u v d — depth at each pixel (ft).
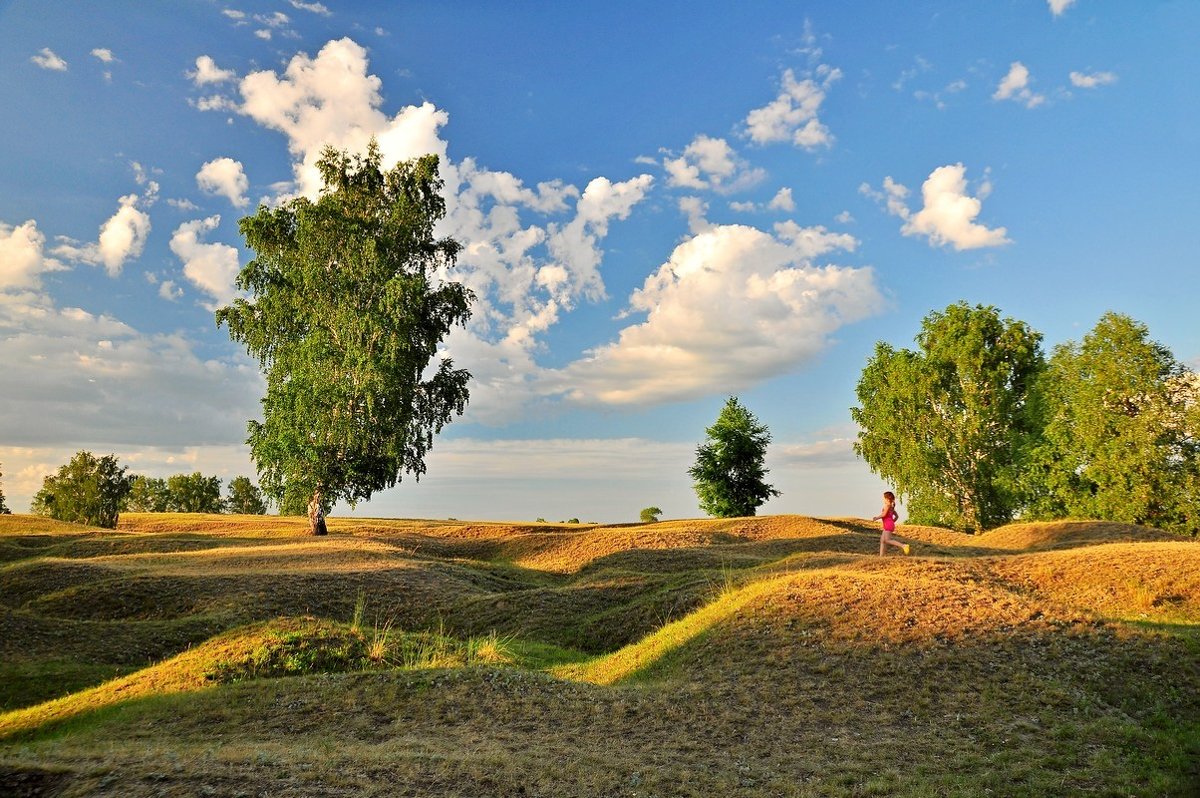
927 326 180.55
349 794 25.59
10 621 63.72
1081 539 114.32
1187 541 104.42
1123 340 131.95
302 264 140.46
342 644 54.34
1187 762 33.96
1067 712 39.78
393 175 151.23
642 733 37.27
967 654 46.96
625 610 74.95
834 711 40.42
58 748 32.76
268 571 87.56
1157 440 127.44
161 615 74.95
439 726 37.50
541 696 42.57
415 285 136.77
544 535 139.64
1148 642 48.91
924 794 30.22
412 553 114.01
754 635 52.54
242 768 27.43
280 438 134.00
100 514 174.70
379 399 137.39
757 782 31.14
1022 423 164.76
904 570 69.51
